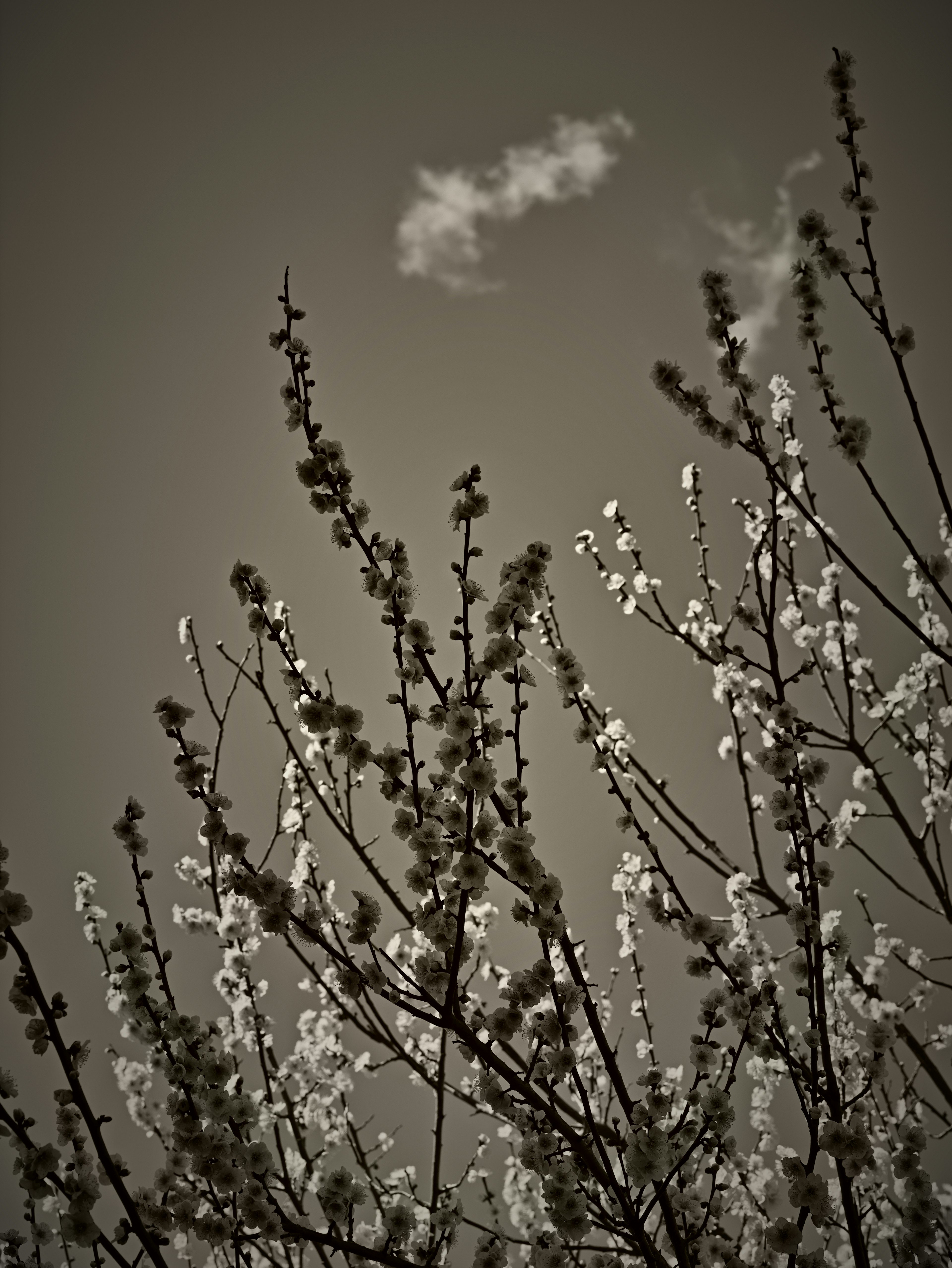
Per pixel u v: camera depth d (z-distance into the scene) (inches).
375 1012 169.2
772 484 140.4
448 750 102.3
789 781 124.7
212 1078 108.8
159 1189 109.9
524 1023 107.7
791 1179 113.8
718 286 142.7
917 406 135.9
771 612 134.2
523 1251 141.6
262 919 100.2
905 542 136.9
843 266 142.6
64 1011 96.3
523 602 106.8
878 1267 166.9
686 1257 101.7
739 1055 113.7
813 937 120.0
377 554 111.6
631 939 189.0
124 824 113.0
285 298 117.7
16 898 95.0
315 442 113.9
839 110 147.3
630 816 123.7
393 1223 109.9
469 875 98.8
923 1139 125.9
